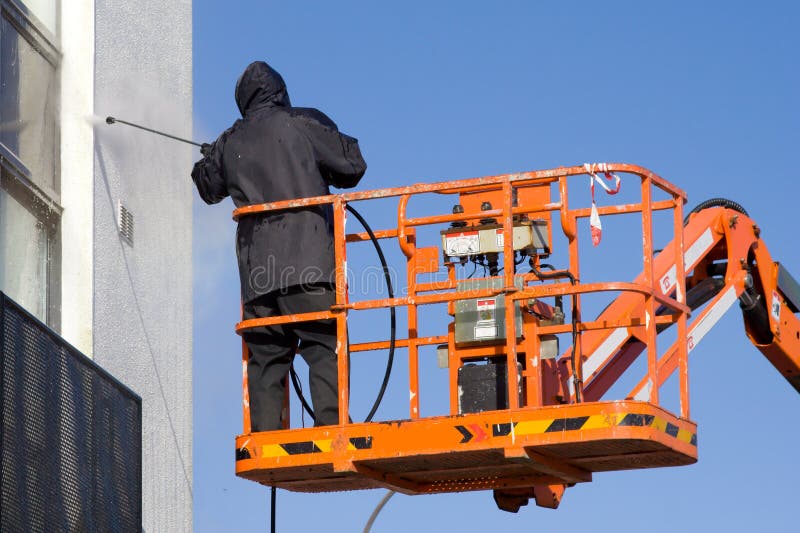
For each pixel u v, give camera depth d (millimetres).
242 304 14516
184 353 17844
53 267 15141
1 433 11328
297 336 14367
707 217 16969
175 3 18438
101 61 15891
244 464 13938
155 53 17594
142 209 16781
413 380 14578
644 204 13492
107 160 15844
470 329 14148
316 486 15078
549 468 13641
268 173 14320
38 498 12016
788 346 17875
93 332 15078
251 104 14781
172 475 17062
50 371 12523
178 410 17453
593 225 13305
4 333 11586
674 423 13328
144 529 15953
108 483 13703
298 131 14383
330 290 14172
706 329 16547
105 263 15555
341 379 13664
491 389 14039
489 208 14703
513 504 16094
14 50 14664
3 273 14023
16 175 14453
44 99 15273
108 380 13984
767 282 17500
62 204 15352
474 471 14422
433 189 13727
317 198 14000
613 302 15930
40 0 15461
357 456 13516
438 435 13297
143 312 16531
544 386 14430
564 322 14469
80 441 13086
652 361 13156
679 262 14133
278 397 14383
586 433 12812
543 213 15039
